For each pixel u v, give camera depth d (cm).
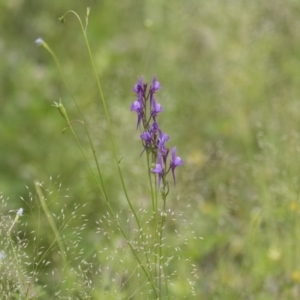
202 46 1097
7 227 571
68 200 837
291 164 802
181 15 1159
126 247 598
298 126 890
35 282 580
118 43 1185
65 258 568
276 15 1070
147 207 789
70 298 546
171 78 1075
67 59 1195
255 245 749
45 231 750
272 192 793
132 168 859
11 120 1034
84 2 1308
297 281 696
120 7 1271
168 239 722
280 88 998
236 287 700
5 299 514
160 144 492
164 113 985
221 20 1094
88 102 1048
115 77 1101
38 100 1069
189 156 890
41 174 914
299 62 1020
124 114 952
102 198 838
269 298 688
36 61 1225
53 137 996
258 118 941
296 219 738
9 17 1295
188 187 823
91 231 757
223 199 822
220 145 894
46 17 1284
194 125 977
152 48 1147
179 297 646
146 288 588
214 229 788
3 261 538
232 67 1027
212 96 1021
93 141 937
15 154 970
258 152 916
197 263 741
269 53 1038
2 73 1141
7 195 862
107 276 580
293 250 729
